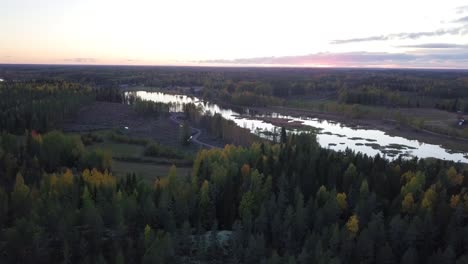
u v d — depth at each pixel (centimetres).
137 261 5462
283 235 6384
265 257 5697
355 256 5991
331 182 8394
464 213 7112
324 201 7475
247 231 6384
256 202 7256
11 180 8475
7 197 6725
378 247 6175
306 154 10062
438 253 5775
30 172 8612
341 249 5966
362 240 5972
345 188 8169
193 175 8844
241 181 8169
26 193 6856
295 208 7156
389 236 6388
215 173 8175
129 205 6588
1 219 6169
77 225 6175
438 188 7831
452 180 8594
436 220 6750
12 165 8731
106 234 6144
